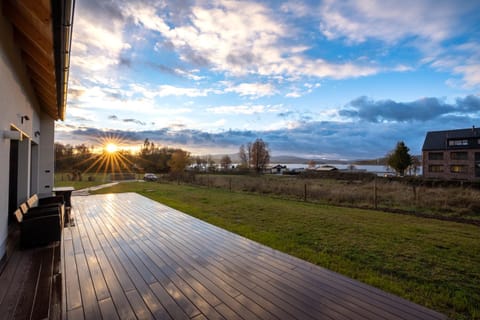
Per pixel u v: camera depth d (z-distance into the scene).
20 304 1.83
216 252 3.12
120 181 21.89
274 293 2.09
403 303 1.96
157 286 2.17
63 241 3.47
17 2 2.28
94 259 2.80
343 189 10.60
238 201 8.65
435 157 27.28
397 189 10.69
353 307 1.88
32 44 2.97
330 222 5.40
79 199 7.91
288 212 6.56
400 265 3.07
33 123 5.17
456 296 2.29
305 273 2.52
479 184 12.80
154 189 13.44
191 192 11.76
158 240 3.59
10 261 2.70
